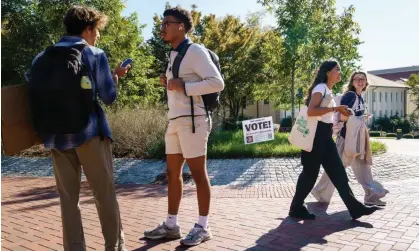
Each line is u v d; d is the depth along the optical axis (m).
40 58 2.73
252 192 7.20
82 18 2.94
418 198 5.98
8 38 16.56
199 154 3.74
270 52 17.16
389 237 4.01
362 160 5.57
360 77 5.56
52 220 4.99
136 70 22.17
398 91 65.88
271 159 10.99
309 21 16.02
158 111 14.30
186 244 3.77
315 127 4.63
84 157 2.85
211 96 3.75
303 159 4.81
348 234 4.14
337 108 4.39
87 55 2.81
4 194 7.01
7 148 2.74
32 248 3.85
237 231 4.30
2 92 2.67
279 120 44.56
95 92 2.86
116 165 10.75
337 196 6.41
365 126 5.52
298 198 4.86
